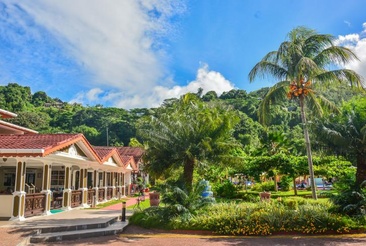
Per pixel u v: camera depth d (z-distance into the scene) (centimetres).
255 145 4725
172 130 1628
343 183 1417
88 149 1773
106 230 1185
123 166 2691
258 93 8288
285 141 3086
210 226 1192
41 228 1135
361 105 1395
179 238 1122
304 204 1472
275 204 1404
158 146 1623
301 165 2408
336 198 1332
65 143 1420
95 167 2217
